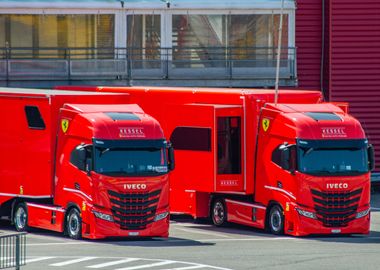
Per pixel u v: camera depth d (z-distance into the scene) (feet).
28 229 263.70
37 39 359.46
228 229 276.00
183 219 302.25
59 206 253.44
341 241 249.55
